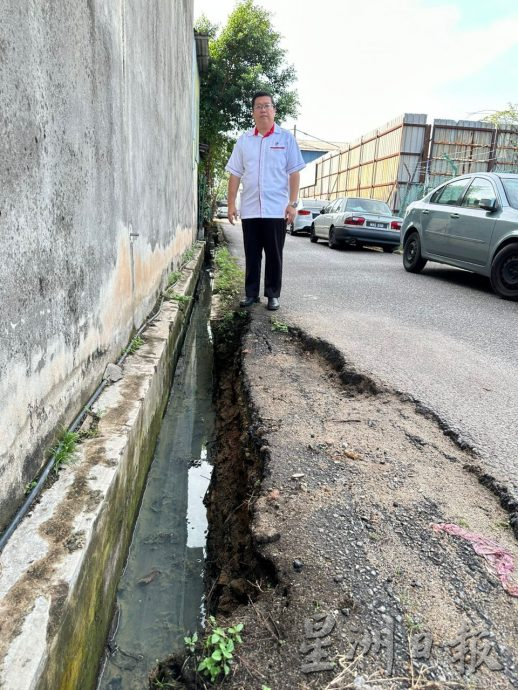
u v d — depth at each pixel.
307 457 2.50
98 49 2.52
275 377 3.65
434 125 16.97
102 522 1.82
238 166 4.90
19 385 1.66
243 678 1.44
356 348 4.06
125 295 3.37
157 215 4.89
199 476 3.38
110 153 2.83
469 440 2.61
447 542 1.91
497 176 7.06
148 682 1.75
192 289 7.33
